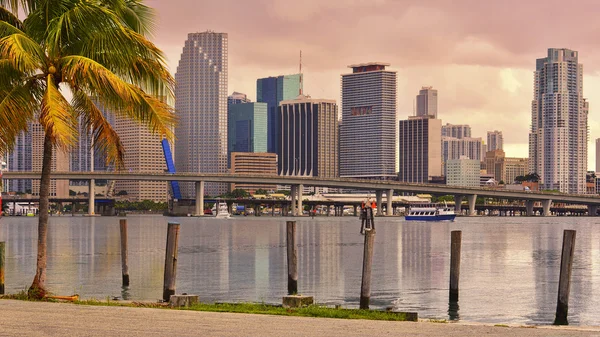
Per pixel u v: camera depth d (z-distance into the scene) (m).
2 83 34.03
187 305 35.69
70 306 32.16
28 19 35.47
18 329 24.67
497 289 62.56
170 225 46.25
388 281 68.12
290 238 54.62
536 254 104.81
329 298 56.62
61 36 34.94
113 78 33.19
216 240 141.75
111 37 34.12
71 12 33.84
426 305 53.16
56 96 33.00
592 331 25.83
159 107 34.97
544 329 26.44
